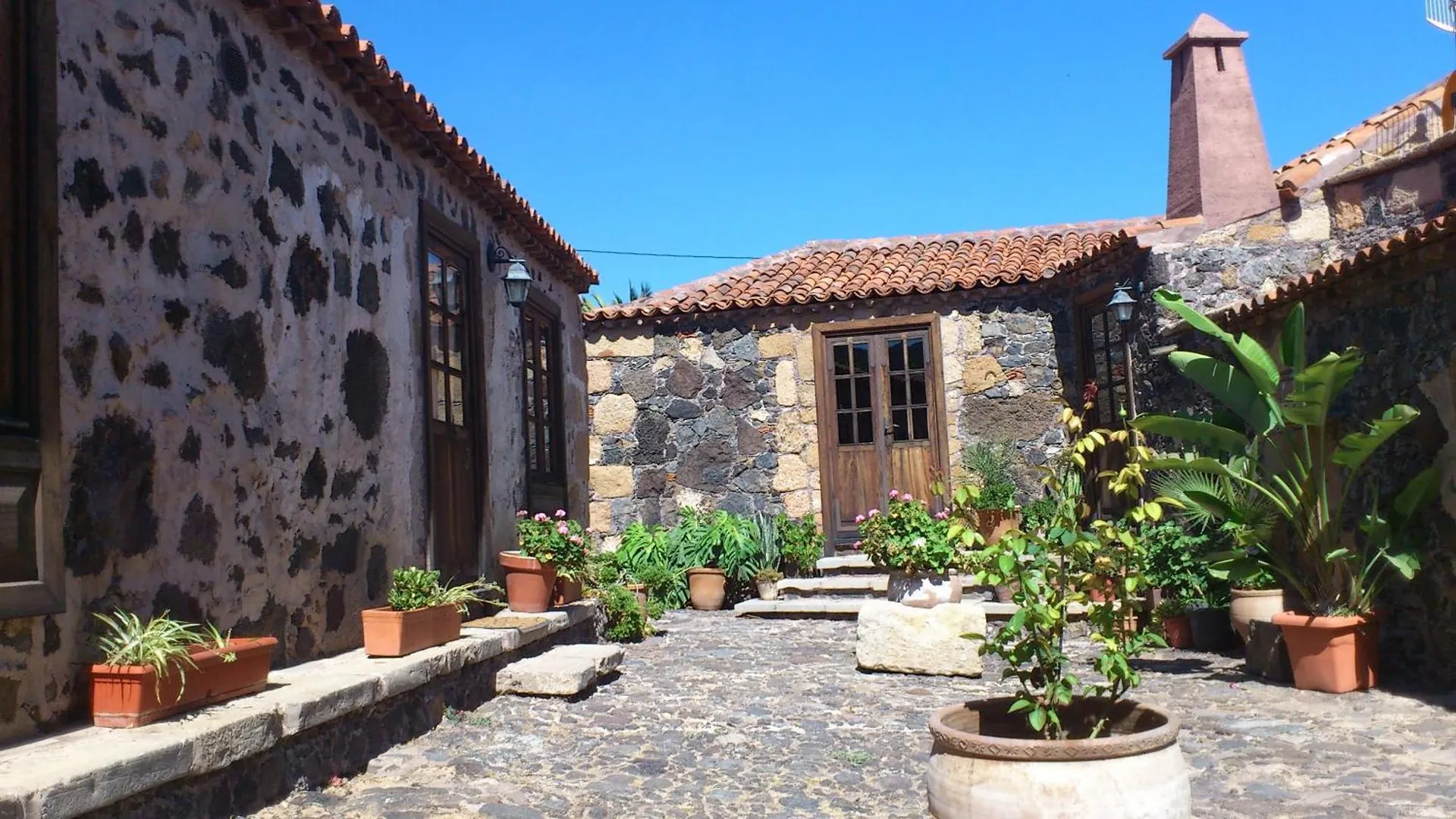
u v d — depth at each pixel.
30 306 3.62
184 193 4.48
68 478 3.77
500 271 8.38
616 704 6.38
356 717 4.84
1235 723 5.73
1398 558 6.38
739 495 11.96
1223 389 7.23
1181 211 9.80
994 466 11.22
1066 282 11.21
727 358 12.11
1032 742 3.02
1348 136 9.09
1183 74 9.82
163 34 4.40
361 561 5.89
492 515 7.90
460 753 5.13
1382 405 6.82
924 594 7.72
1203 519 8.18
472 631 6.59
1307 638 6.51
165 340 4.33
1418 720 5.62
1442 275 6.25
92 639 3.84
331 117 5.78
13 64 3.65
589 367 12.32
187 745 3.50
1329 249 8.96
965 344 11.62
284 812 4.07
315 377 5.48
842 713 6.21
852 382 11.92
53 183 3.73
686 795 4.59
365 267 6.08
